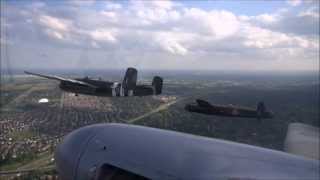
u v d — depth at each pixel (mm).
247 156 6590
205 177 5887
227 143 7367
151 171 6391
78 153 8000
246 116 42281
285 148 10844
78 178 7605
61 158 8430
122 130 8227
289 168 6176
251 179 5754
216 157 6469
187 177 6012
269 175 5875
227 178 5809
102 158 7312
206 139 7586
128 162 6805
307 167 6262
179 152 6676
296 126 13383
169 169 6262
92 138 8203
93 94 37938
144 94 40062
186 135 7871
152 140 7379
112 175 6805
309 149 10477
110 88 37281
